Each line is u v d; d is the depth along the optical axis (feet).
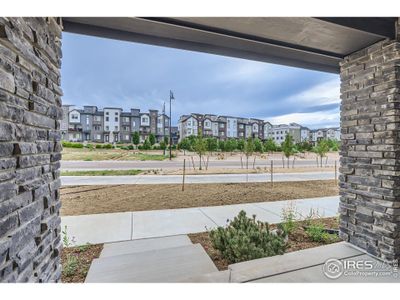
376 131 7.66
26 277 4.04
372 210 7.73
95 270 7.09
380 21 7.18
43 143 4.90
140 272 7.00
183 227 11.42
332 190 21.61
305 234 10.13
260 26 7.08
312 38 7.72
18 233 3.78
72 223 11.92
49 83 5.30
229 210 14.51
